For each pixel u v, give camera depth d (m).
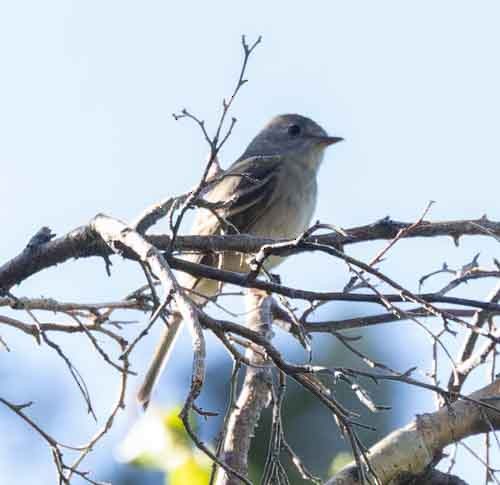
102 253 9.07
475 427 8.93
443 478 8.84
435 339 7.79
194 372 6.40
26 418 8.30
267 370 9.16
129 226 8.36
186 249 9.55
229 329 7.60
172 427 8.55
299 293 8.20
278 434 7.59
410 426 8.98
